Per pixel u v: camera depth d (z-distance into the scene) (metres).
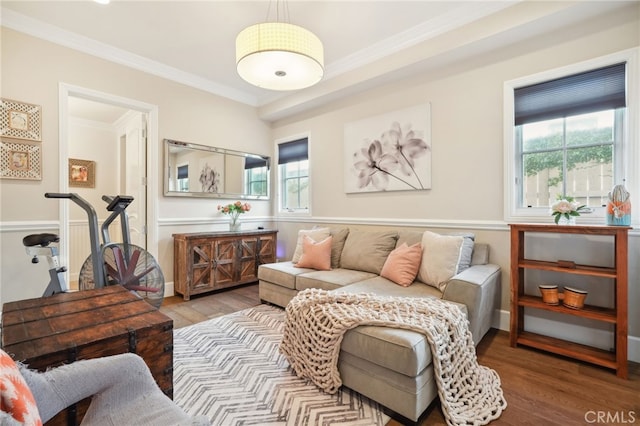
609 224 1.93
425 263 2.40
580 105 2.23
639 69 1.99
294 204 4.50
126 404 0.93
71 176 4.58
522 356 2.09
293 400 1.62
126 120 4.54
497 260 2.59
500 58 2.56
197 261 3.43
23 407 0.67
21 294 2.57
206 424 0.86
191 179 3.78
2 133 2.49
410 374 1.38
